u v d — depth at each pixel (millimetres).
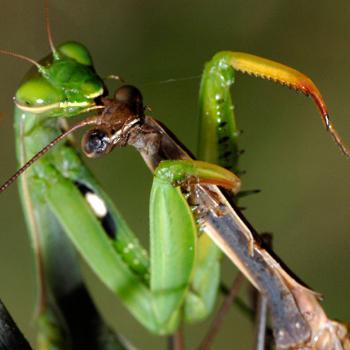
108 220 161
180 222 152
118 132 152
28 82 156
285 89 214
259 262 152
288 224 213
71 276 165
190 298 161
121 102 152
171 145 152
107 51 214
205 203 151
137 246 162
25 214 162
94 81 155
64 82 155
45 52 213
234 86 214
